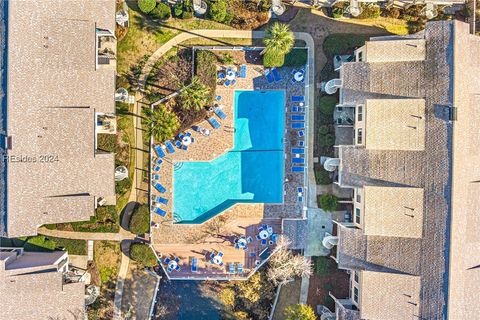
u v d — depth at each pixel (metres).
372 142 39.84
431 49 39.28
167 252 45.31
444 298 38.72
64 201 40.19
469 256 39.84
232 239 45.34
